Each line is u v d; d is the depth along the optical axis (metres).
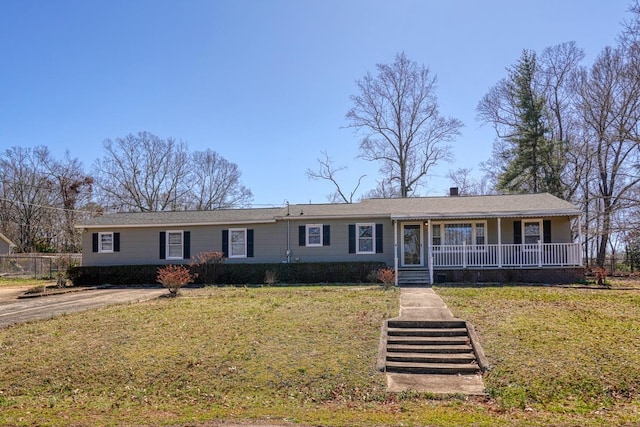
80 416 7.50
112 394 8.67
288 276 21.94
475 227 22.30
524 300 14.56
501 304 13.88
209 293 18.06
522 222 21.88
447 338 10.93
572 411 7.48
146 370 9.54
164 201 51.50
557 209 20.48
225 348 10.45
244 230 23.86
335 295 16.33
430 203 23.97
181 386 8.93
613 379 8.52
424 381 9.02
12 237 48.25
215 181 54.78
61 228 47.53
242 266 22.42
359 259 22.80
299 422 7.07
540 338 10.44
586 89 32.03
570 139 34.56
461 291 16.72
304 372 9.25
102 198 49.41
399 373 9.45
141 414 7.59
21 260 35.16
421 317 12.20
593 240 35.09
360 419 7.17
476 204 22.91
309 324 11.94
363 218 22.83
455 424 6.90
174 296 17.45
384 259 22.59
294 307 14.05
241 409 7.78
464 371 9.36
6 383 9.18
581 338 10.35
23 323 13.13
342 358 9.81
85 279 23.72
